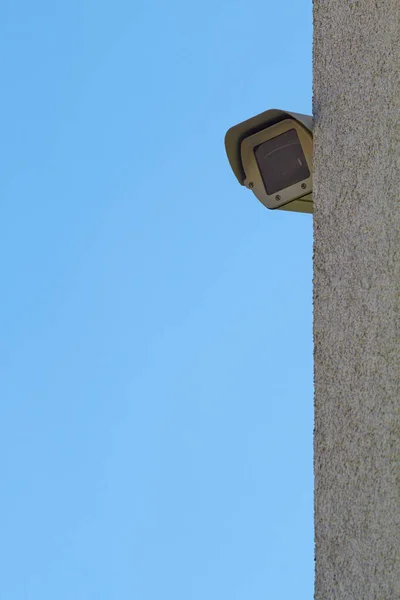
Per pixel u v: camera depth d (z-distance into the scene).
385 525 2.48
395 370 2.57
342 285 2.79
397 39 2.81
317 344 2.81
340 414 2.69
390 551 2.45
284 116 3.02
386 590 2.44
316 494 2.69
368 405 2.62
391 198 2.71
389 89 2.79
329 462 2.68
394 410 2.54
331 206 2.89
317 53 3.08
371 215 2.76
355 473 2.60
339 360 2.73
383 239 2.70
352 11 2.99
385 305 2.64
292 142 3.04
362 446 2.61
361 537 2.54
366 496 2.56
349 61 2.96
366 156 2.82
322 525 2.65
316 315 2.84
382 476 2.53
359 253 2.76
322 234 2.89
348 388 2.69
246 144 3.10
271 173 3.07
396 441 2.51
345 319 2.75
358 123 2.87
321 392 2.76
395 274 2.64
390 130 2.76
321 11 3.10
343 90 2.95
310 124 3.02
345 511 2.60
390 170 2.73
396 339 2.59
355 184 2.83
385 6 2.88
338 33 3.02
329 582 2.59
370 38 2.90
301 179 3.02
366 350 2.67
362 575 2.51
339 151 2.91
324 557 2.62
